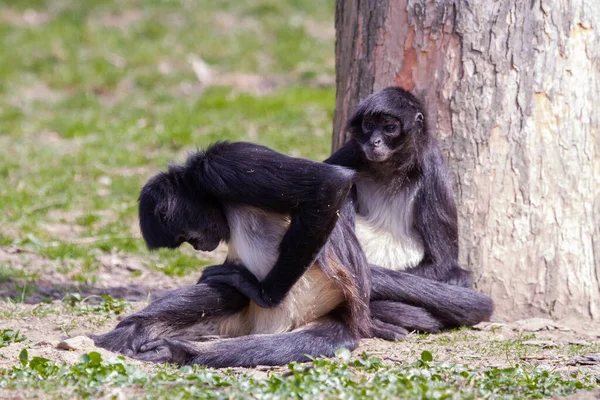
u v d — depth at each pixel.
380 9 14.18
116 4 40.94
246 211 11.35
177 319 11.28
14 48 35.50
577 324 13.61
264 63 35.56
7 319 13.09
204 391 8.73
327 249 11.48
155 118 28.19
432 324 12.88
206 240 11.35
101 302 14.39
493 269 13.75
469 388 9.14
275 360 10.74
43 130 27.28
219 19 40.41
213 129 26.58
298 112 28.00
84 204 20.78
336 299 11.52
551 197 13.66
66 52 35.53
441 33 13.69
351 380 9.25
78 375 9.23
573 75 13.56
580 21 13.54
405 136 13.15
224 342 10.88
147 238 11.24
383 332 12.31
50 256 17.12
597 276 13.90
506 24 13.47
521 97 13.53
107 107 29.88
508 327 13.25
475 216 13.73
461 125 13.69
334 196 10.54
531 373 9.95
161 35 38.09
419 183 13.44
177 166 11.48
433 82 13.78
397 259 13.41
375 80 14.32
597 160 13.81
